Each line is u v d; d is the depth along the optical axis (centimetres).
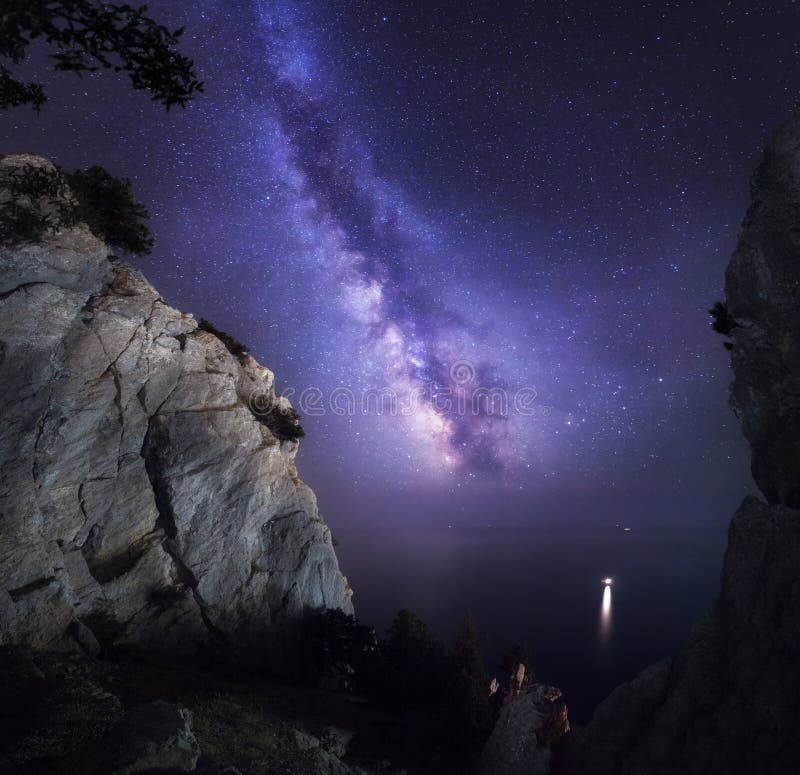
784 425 1147
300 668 3606
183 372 3672
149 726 1484
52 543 2867
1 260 2814
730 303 1228
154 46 824
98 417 3241
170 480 3456
